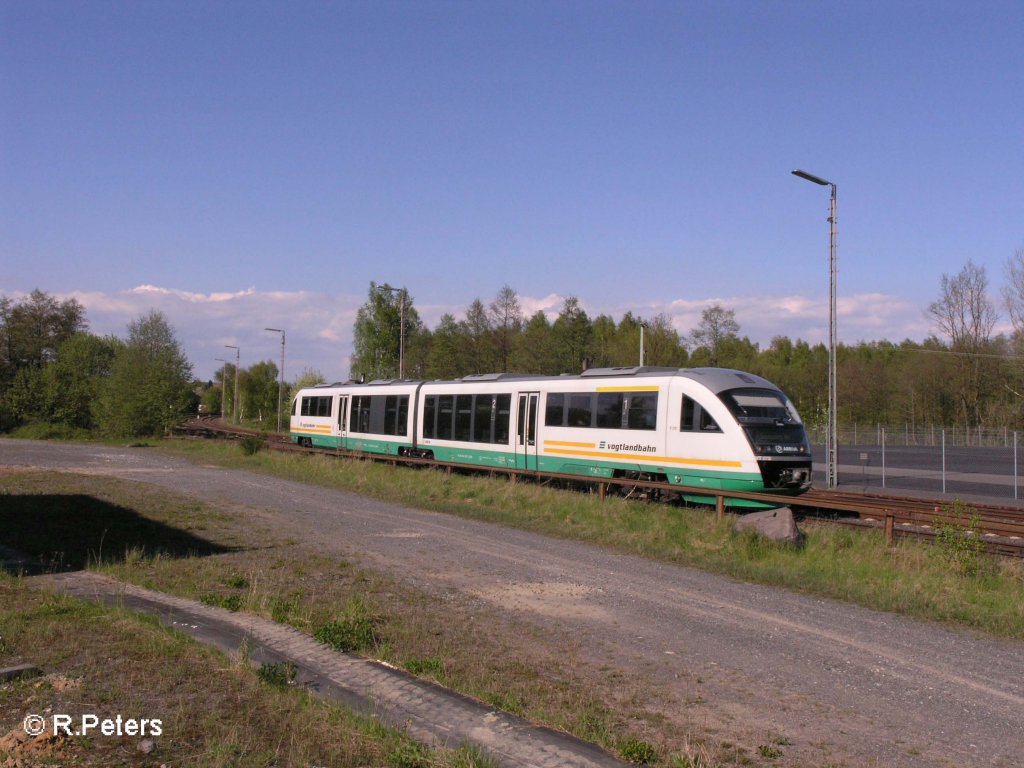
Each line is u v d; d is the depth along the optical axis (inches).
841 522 649.6
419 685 273.4
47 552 507.8
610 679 291.6
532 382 947.3
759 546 541.3
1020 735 245.1
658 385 794.2
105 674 259.8
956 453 1947.6
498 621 366.0
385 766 204.4
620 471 832.3
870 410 2716.5
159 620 323.9
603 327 3176.7
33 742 206.7
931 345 2706.7
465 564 495.5
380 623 354.6
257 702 241.3
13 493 824.3
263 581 431.2
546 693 274.5
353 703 251.9
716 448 735.7
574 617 375.6
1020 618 382.9
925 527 629.6
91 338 2391.7
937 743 237.9
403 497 847.1
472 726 239.3
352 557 510.0
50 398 2204.7
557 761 216.4
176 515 675.4
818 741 238.4
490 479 912.3
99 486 900.0
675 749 229.9
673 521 641.6
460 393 1060.5
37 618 318.7
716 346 2281.0
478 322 2630.4
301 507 749.9
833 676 297.9
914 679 295.9
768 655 322.3
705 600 413.7
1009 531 512.1
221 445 1578.5
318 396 1441.9
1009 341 2284.7
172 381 2059.5
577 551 550.9
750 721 253.6
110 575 437.4
